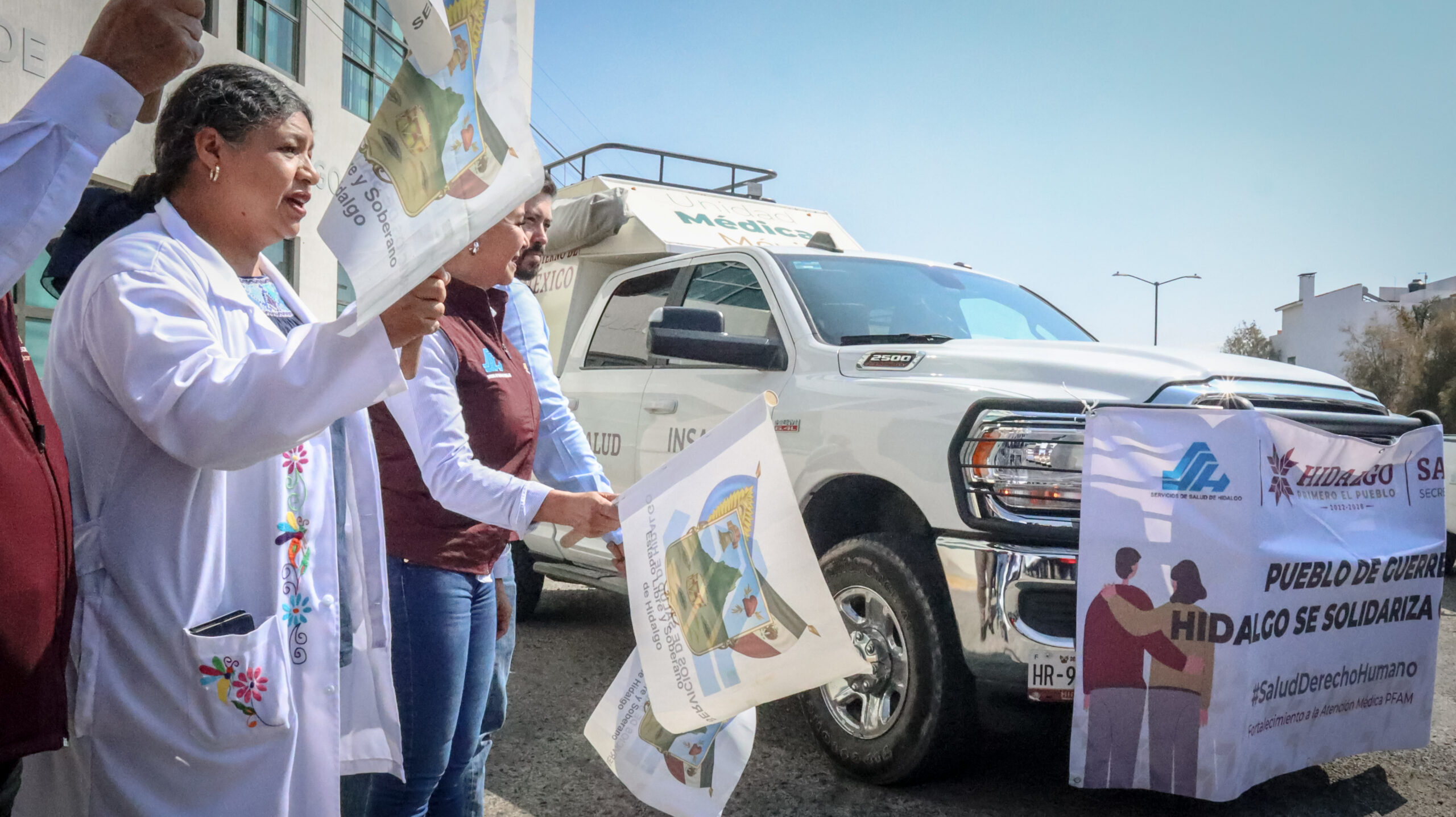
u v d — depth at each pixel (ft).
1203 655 10.05
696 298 16.69
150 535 5.06
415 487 6.93
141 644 5.03
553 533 17.60
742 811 11.02
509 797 11.28
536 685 15.51
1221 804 11.54
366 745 6.13
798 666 6.18
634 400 16.53
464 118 4.12
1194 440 10.16
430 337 6.83
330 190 36.45
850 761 11.89
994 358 12.12
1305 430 10.54
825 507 13.19
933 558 11.30
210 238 5.77
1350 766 12.94
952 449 11.10
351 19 38.14
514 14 4.02
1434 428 12.07
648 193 23.03
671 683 6.47
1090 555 10.18
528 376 7.95
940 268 16.90
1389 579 11.44
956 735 11.16
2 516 4.33
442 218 4.03
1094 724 10.16
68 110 4.38
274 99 5.64
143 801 5.03
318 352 4.64
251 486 5.40
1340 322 180.14
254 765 5.14
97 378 5.07
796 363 13.97
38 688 4.47
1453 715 15.08
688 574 6.44
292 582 5.45
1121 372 11.22
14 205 4.26
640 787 7.54
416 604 6.86
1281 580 10.32
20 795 5.12
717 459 6.41
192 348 4.80
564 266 23.67
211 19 29.94
